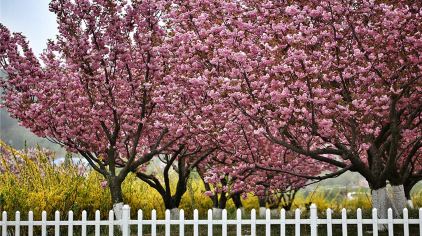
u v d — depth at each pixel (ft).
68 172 38.29
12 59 35.58
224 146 36.63
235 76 28.96
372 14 29.45
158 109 37.45
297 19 27.63
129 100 37.32
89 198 36.70
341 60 28.58
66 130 36.37
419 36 28.58
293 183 47.70
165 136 42.11
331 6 28.94
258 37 30.63
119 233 34.32
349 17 29.32
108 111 35.94
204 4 30.81
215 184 41.52
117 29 35.78
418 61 28.25
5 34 35.63
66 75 36.70
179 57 33.12
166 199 43.19
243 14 29.78
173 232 36.60
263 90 28.19
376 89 28.78
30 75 35.55
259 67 29.14
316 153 31.32
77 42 34.73
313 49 28.78
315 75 27.35
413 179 49.90
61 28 36.04
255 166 33.83
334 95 29.45
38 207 32.22
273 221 25.57
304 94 26.89
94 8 35.32
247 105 29.86
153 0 35.29
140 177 43.16
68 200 35.24
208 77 30.19
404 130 33.58
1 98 36.52
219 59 28.99
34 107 34.60
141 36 35.68
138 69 38.04
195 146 40.27
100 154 38.73
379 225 33.24
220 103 31.91
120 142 40.93
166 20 35.88
